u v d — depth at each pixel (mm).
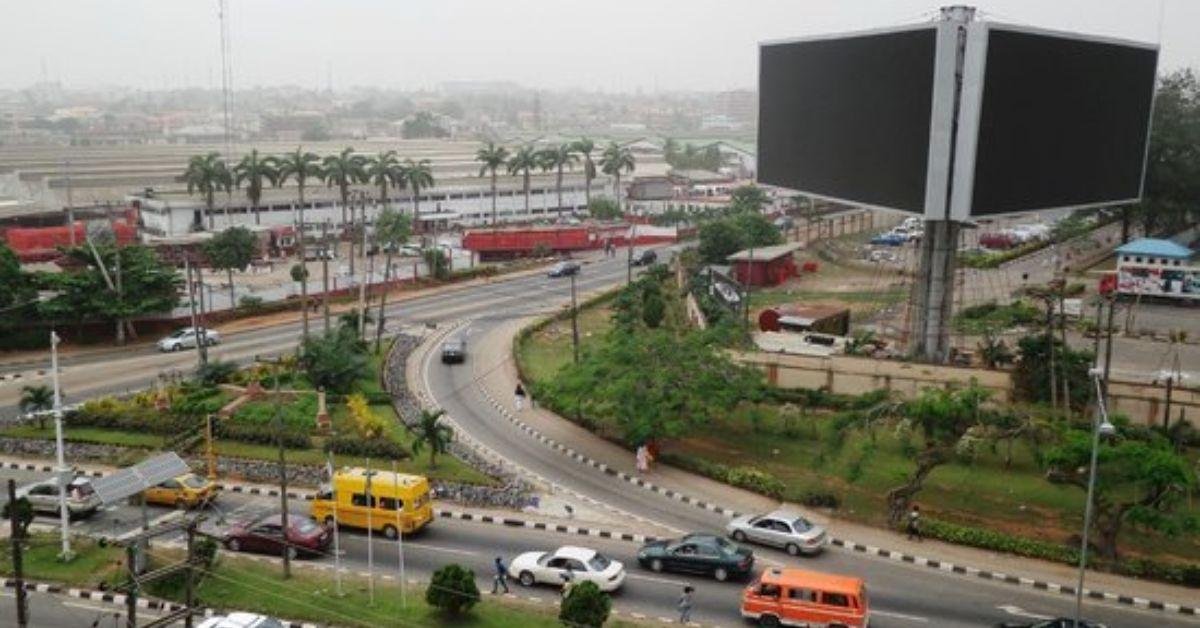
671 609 39156
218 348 83938
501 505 50375
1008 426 49875
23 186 162500
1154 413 59625
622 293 100188
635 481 54281
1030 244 132125
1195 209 116062
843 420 53906
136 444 57750
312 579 41094
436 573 37438
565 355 81625
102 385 71812
